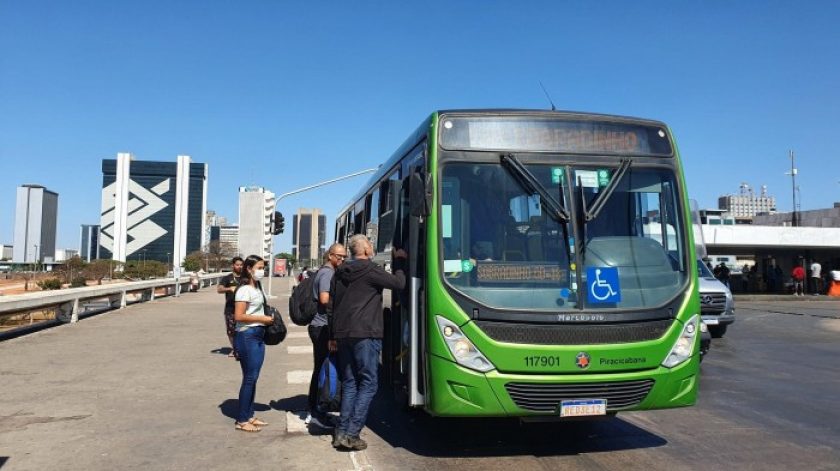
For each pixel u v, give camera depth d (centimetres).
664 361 576
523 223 593
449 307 561
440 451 620
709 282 1582
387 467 569
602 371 556
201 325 1692
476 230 588
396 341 742
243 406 679
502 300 562
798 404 841
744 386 970
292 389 898
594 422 736
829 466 579
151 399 829
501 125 621
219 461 581
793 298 3419
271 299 2972
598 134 633
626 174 626
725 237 3984
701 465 579
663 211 627
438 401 556
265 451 611
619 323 566
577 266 578
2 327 1794
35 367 1052
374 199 1016
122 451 610
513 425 720
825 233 4094
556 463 583
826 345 1498
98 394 856
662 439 664
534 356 546
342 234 1555
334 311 620
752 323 2072
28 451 608
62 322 1727
